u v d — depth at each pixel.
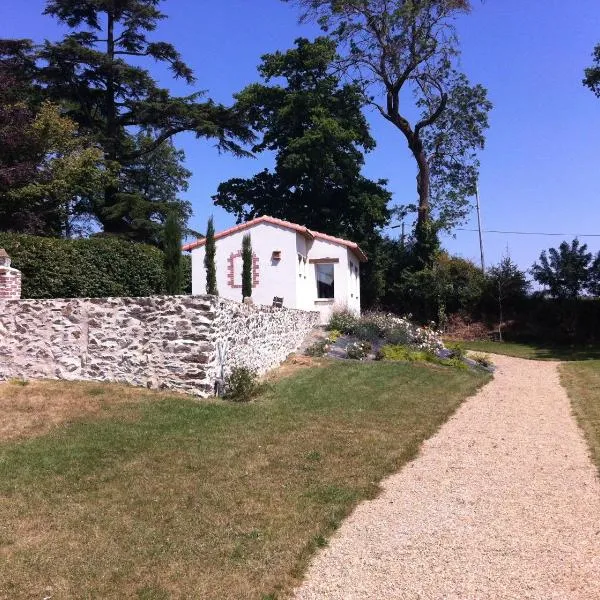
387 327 21.14
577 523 5.77
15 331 11.84
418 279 34.59
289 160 33.09
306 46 35.00
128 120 32.38
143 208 31.12
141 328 11.15
